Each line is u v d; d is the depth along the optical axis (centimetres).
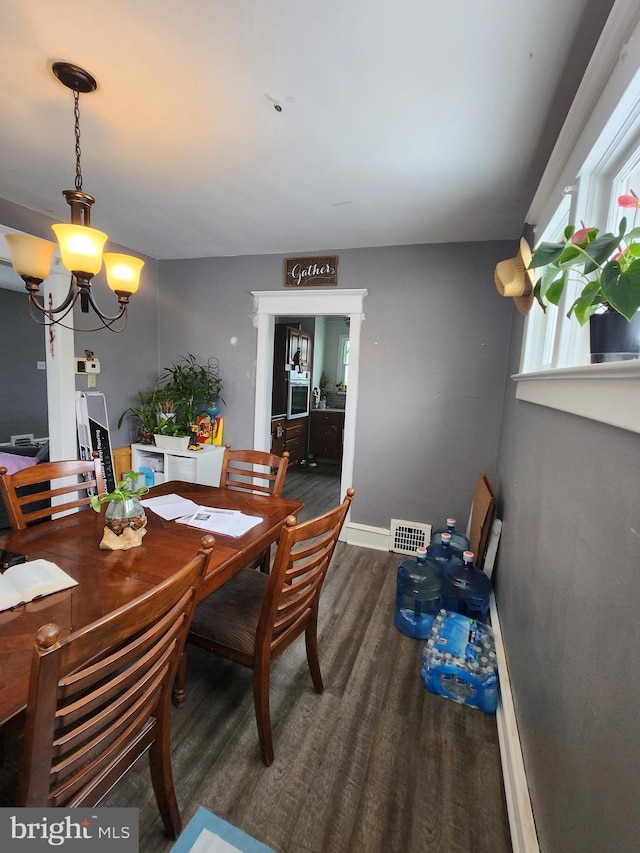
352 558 291
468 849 110
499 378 270
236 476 355
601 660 73
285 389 525
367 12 103
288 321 626
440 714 155
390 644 195
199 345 354
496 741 144
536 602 125
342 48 116
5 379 523
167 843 108
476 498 261
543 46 111
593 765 72
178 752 135
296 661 182
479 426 278
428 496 295
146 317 353
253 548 145
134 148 174
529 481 153
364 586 251
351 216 239
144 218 255
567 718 88
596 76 100
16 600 99
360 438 308
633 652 61
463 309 274
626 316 71
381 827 114
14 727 71
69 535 144
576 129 121
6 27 112
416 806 121
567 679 91
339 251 301
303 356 574
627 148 105
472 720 152
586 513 88
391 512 305
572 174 126
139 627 76
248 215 245
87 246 134
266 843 109
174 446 324
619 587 68
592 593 81
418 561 218
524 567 147
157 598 79
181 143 169
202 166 188
